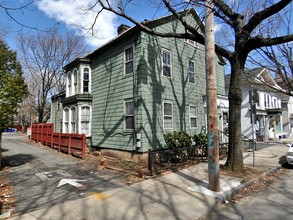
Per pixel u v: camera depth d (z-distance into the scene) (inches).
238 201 218.2
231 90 322.3
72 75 633.6
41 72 1131.3
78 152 462.6
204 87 585.3
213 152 233.5
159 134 442.0
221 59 672.4
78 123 558.6
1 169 352.2
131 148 429.4
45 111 1344.7
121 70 475.2
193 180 273.6
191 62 554.9
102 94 530.0
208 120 239.3
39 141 741.3
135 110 428.8
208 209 189.8
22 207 195.0
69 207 191.5
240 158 314.3
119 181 276.5
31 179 291.9
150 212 182.5
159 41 469.4
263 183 281.6
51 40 1101.1
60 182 274.8
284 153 514.0
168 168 333.1
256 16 295.0
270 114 923.4
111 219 169.3
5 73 328.8
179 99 502.0
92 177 299.0
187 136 429.1
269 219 175.8
